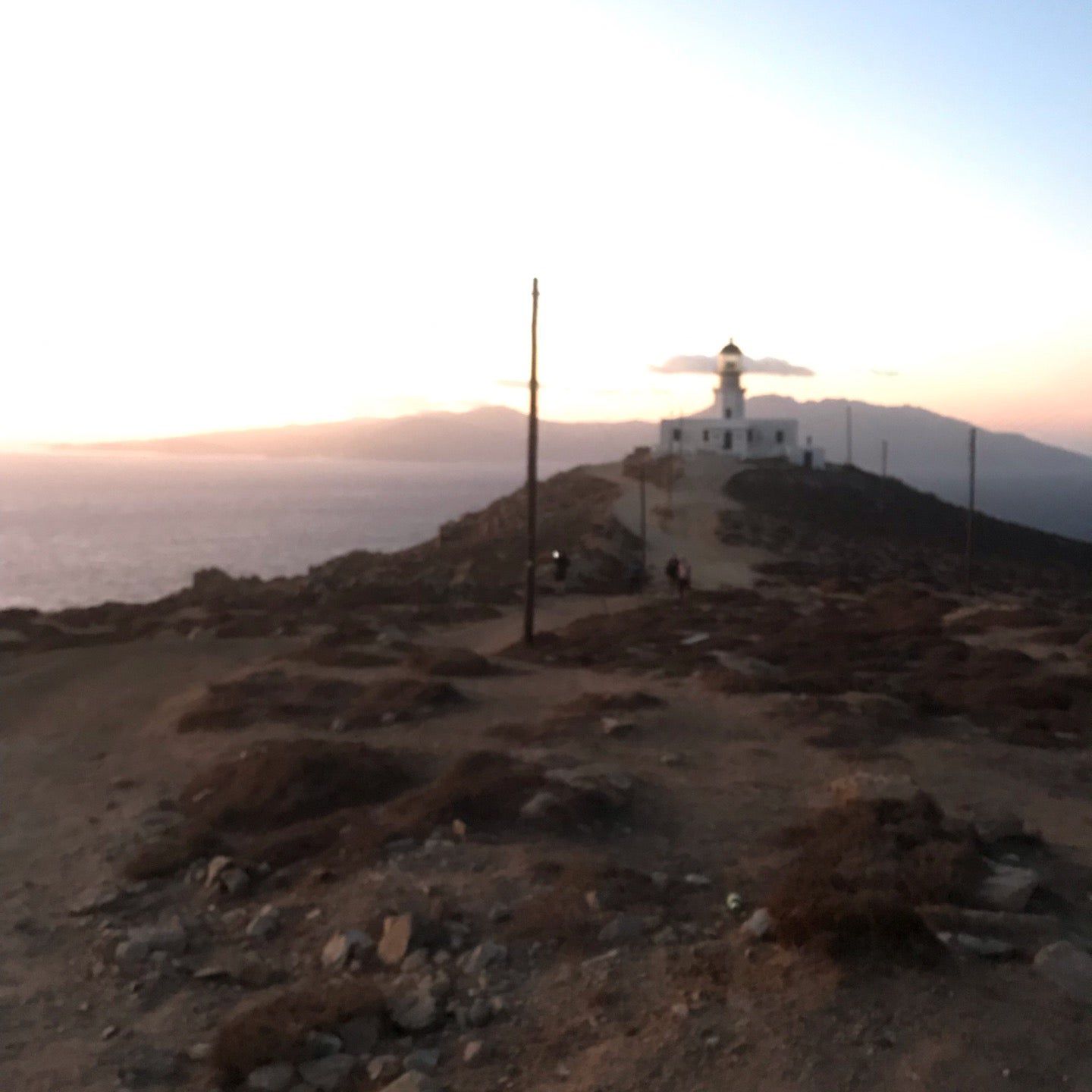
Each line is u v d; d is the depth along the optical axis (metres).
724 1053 6.18
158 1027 7.19
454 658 23.53
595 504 82.38
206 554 149.50
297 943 8.64
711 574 57.53
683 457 103.25
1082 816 12.34
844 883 8.52
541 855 10.31
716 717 17.62
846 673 22.28
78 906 9.77
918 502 103.62
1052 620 30.20
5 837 12.67
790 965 7.30
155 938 8.65
